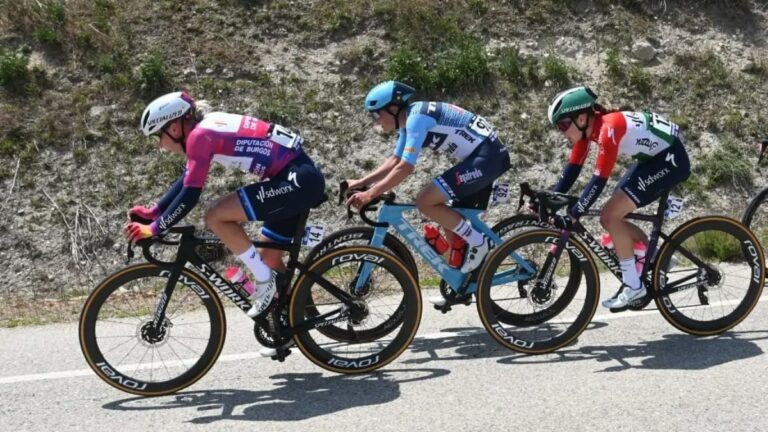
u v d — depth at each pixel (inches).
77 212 275.1
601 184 175.3
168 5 334.0
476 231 189.5
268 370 179.3
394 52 328.5
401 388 165.8
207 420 152.8
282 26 334.0
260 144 161.5
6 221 270.8
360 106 313.0
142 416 155.6
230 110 304.7
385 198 187.9
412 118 181.6
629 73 333.1
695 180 305.1
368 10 340.5
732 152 312.8
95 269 265.7
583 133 181.0
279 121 304.5
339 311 175.3
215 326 167.5
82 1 328.8
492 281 190.5
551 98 323.3
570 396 158.1
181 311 199.8
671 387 160.7
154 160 290.8
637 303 187.8
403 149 189.6
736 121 320.5
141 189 284.2
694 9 360.5
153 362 179.2
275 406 158.7
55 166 285.0
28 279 259.6
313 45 331.0
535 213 191.8
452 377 170.7
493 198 195.0
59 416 156.1
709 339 188.5
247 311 168.2
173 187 170.7
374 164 297.3
